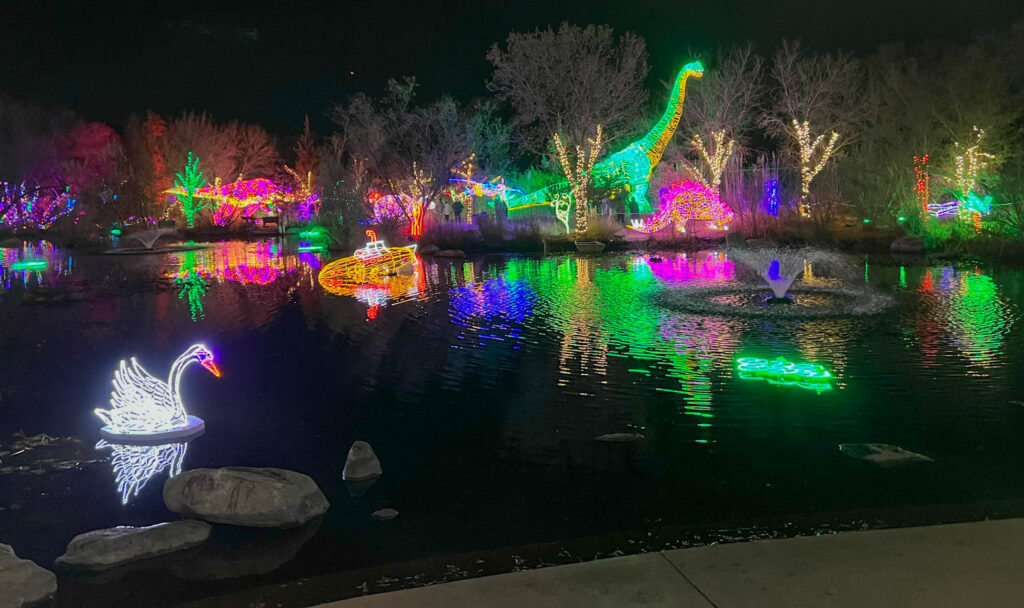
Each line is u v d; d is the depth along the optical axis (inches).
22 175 1953.7
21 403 310.0
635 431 248.2
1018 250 827.4
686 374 322.0
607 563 144.3
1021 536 148.2
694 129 1531.7
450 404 288.0
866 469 208.1
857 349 364.2
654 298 561.3
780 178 1492.4
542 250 1167.6
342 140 1587.1
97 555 165.5
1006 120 981.8
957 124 1004.6
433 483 209.5
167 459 237.3
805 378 310.0
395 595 134.6
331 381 330.3
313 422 271.3
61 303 622.8
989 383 294.5
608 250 1131.9
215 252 1282.0
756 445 230.7
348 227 1305.4
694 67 1401.3
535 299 577.9
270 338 440.8
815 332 411.2
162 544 171.2
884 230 996.6
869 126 1485.0
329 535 178.2
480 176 1702.8
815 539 150.7
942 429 241.1
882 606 124.8
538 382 317.1
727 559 143.5
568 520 182.2
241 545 174.1
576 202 1311.5
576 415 268.5
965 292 561.6
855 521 175.0
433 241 1194.6
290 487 191.2
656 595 131.3
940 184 1086.4
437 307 550.0
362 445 220.1
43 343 442.9
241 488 190.4
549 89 1496.1
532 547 168.6
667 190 1396.4
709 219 1253.1
